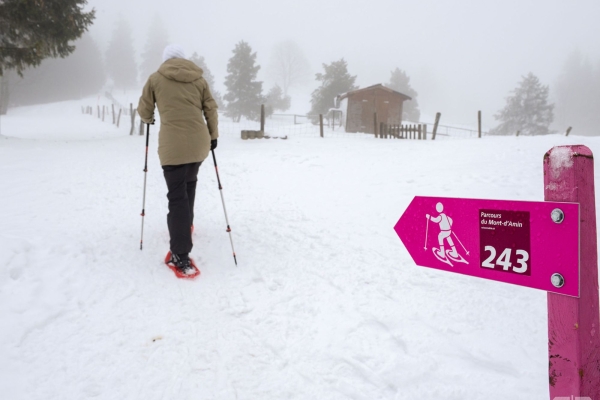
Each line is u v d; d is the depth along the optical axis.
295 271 3.30
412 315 2.60
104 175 7.01
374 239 3.97
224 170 7.67
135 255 3.51
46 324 2.47
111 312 2.65
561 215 1.07
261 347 2.34
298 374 2.11
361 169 7.34
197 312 2.70
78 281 2.98
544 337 2.34
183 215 3.19
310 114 44.78
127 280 3.07
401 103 27.14
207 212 4.97
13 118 35.00
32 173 6.95
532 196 5.13
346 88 43.09
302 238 4.04
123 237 3.90
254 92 46.03
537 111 45.47
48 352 2.23
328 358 2.22
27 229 3.86
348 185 6.18
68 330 2.44
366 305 2.74
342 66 43.47
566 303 1.10
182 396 1.96
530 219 1.13
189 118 3.19
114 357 2.22
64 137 20.81
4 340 2.26
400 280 3.09
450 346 2.27
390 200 5.23
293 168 7.69
